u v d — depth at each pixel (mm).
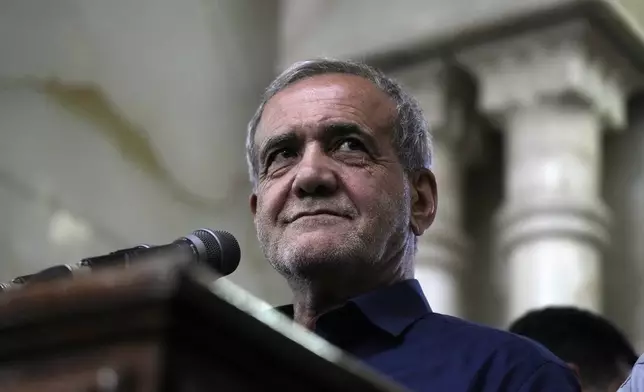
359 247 3137
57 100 8930
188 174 9281
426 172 3557
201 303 1320
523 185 8281
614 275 8477
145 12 9430
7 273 8422
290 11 9586
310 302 3244
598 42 8375
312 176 3164
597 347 4516
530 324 4602
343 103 3352
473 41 8609
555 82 8266
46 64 8969
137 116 9180
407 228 3365
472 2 8602
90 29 9164
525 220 8188
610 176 8734
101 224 8836
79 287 1328
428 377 2906
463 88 8844
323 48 9203
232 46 9711
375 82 3475
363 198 3189
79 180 8844
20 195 8625
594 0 8094
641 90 8820
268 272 9234
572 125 8297
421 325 3111
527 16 8344
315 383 1447
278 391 1423
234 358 1378
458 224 8664
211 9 9695
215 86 9562
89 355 1310
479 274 8805
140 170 9102
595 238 8133
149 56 9367
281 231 3221
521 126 8422
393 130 3396
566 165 8203
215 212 9312
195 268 1370
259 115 3572
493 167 9023
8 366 1339
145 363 1287
